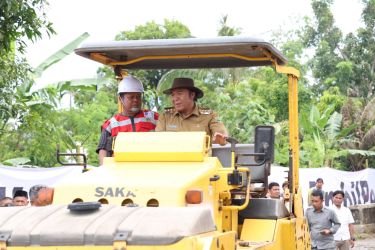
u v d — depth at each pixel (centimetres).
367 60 4194
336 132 2786
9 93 1266
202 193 656
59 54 1838
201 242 547
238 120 2542
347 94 3659
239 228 796
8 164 1716
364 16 4241
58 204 644
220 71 2875
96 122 2592
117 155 716
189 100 818
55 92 1786
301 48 3928
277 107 3125
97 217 569
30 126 1550
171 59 863
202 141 714
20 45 1213
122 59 862
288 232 823
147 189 651
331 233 1291
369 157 3014
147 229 544
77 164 754
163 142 716
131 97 832
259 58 826
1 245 567
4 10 1132
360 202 2417
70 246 555
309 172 2155
